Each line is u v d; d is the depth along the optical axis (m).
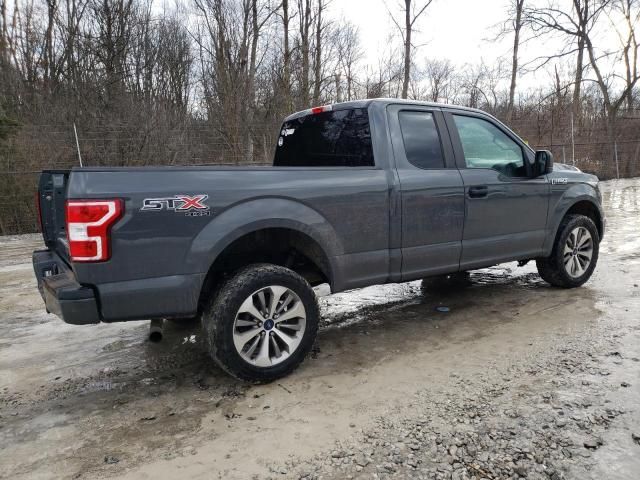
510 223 4.55
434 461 2.33
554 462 2.28
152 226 2.84
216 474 2.31
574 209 5.41
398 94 22.06
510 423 2.61
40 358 3.86
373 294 5.42
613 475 2.17
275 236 3.52
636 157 20.45
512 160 4.64
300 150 4.63
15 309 5.24
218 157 15.31
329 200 3.45
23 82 18.25
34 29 20.14
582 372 3.16
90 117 16.30
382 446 2.47
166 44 24.08
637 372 3.13
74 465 2.43
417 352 3.69
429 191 3.94
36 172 11.37
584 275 5.20
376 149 3.80
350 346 3.88
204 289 3.36
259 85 18.64
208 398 3.10
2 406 3.09
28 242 9.95
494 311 4.58
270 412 2.88
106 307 2.79
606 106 20.83
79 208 2.67
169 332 4.41
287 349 3.32
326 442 2.54
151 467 2.39
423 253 3.98
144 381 3.40
